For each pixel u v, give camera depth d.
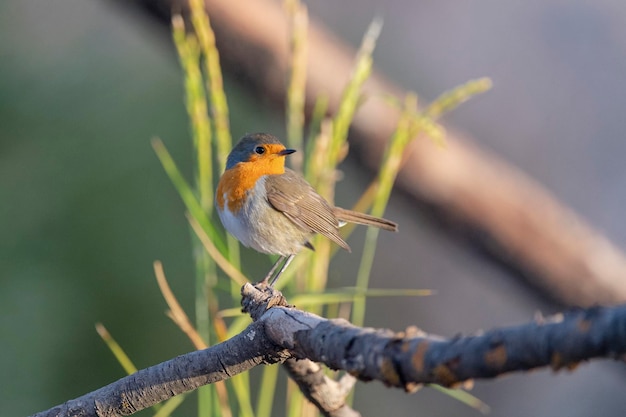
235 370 4.68
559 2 15.81
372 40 6.34
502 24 15.79
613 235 14.56
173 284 11.79
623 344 2.70
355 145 9.20
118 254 11.59
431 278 15.98
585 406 14.93
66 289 11.23
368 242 7.29
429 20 15.77
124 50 11.79
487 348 3.00
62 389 11.15
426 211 9.43
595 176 14.98
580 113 15.28
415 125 6.45
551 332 2.83
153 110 11.83
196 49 6.33
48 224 11.23
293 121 6.65
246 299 5.50
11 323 10.95
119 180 11.62
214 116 6.27
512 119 15.34
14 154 11.16
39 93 11.26
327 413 5.30
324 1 15.53
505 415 15.14
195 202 6.05
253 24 8.95
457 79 15.45
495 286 11.77
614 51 15.45
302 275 6.55
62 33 11.61
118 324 11.52
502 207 9.31
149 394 4.81
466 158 9.23
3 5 11.32
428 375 3.21
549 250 9.34
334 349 3.76
